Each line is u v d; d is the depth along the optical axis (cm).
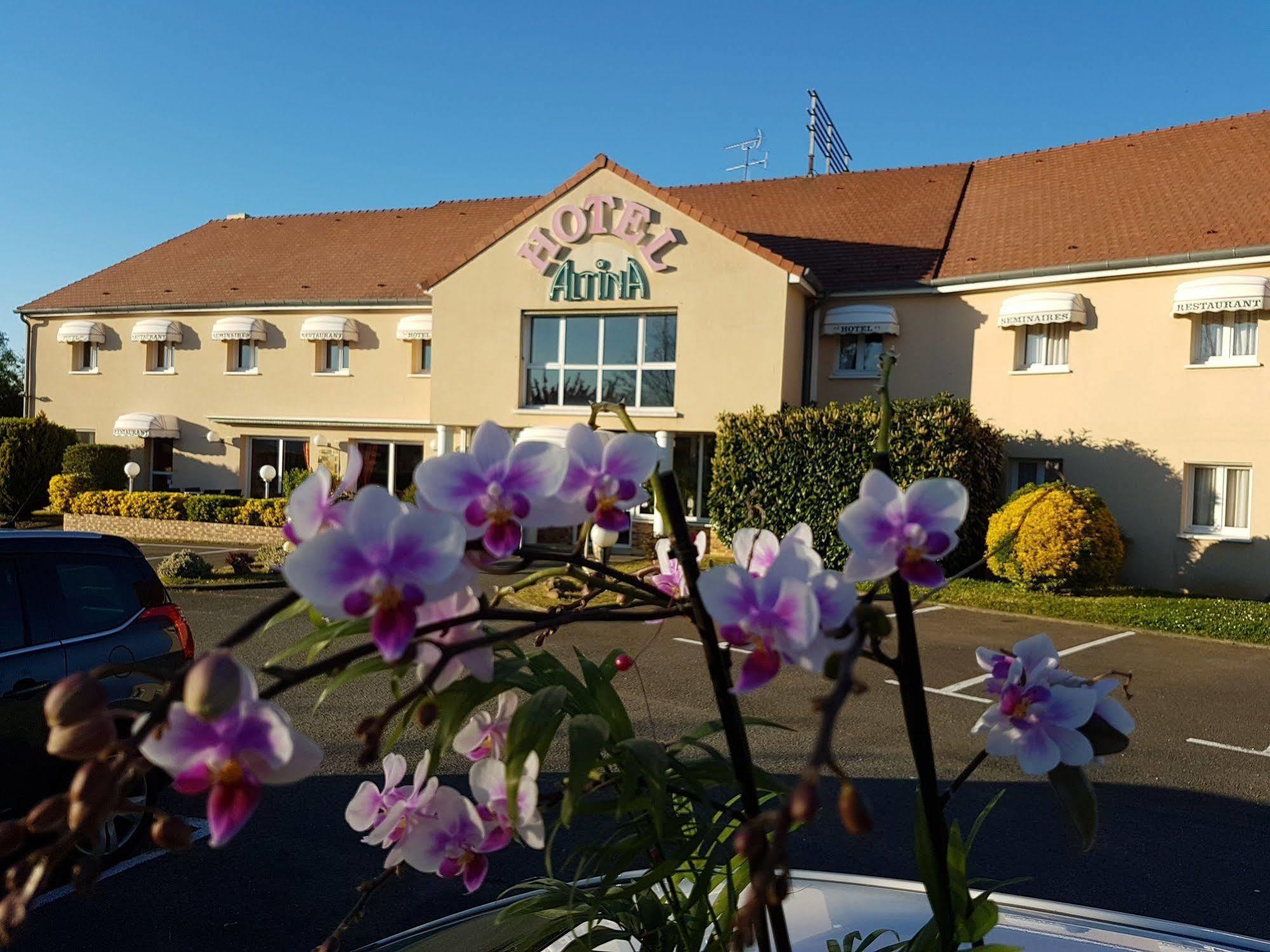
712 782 108
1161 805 614
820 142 2745
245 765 64
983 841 541
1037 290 1773
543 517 88
